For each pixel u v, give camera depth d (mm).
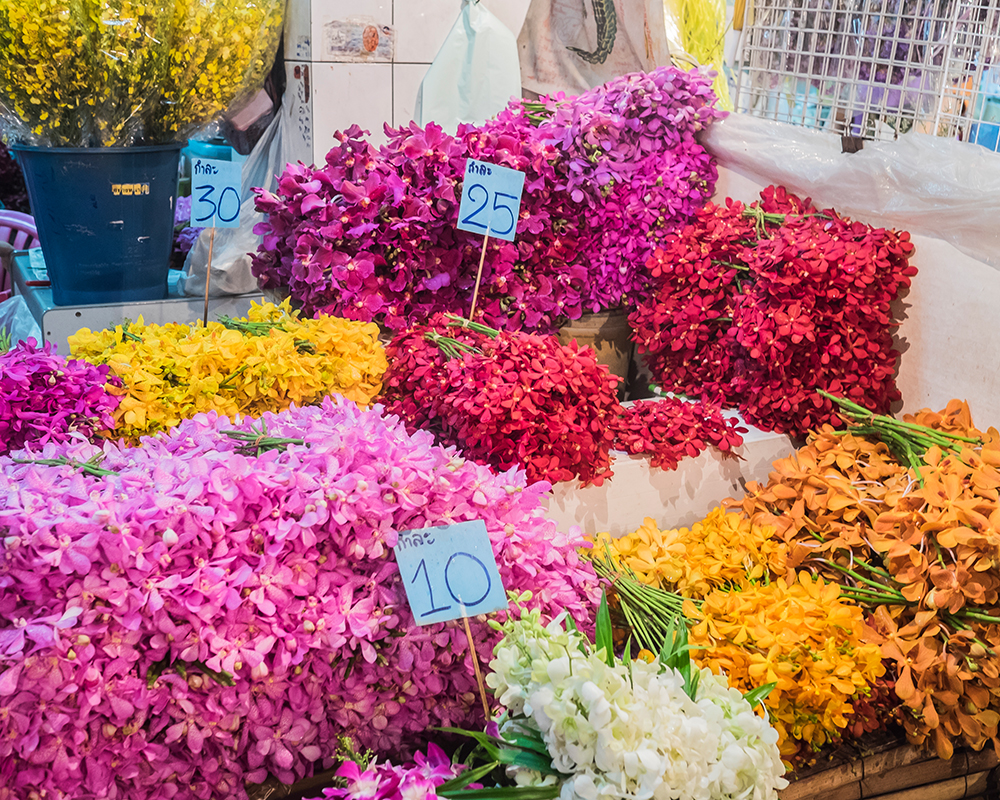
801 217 1840
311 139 2699
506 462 1407
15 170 3596
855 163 1790
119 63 1891
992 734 1232
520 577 1096
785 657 1124
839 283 1662
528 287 1913
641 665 922
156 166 2102
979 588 1196
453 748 1139
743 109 2295
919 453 1473
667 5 3053
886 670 1282
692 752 843
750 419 1813
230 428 1150
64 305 2111
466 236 1810
